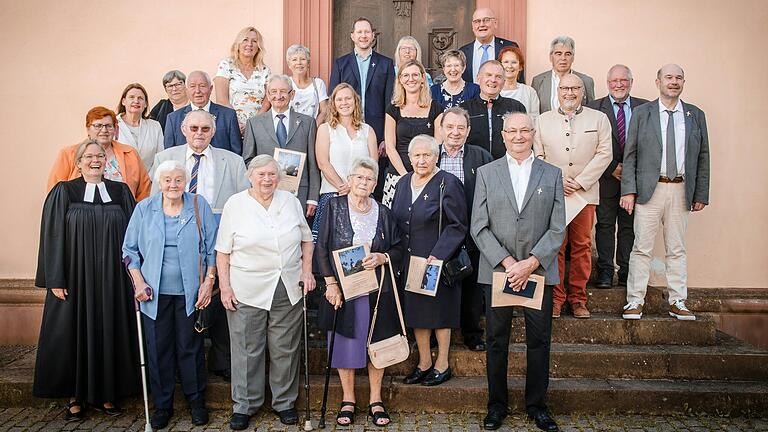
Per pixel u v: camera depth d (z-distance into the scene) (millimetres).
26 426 4359
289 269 4301
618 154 5379
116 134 5270
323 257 4309
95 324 4402
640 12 6152
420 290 4348
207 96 5156
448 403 4512
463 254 4348
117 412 4512
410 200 4473
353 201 4348
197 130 4586
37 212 6316
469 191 4719
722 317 5953
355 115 5125
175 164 4250
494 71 4996
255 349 4316
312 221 5273
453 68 5289
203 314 4285
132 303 4504
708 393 4473
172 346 4355
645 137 5059
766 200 6066
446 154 4785
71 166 4793
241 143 5273
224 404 4602
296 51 5566
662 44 6137
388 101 5656
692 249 6121
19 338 6121
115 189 4547
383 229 4348
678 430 4250
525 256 4195
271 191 4262
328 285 4281
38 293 6117
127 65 6367
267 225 4258
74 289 4414
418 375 4590
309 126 5180
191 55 6367
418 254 4410
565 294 5164
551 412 4520
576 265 5055
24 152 6328
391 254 4348
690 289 6070
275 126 5133
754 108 6059
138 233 4320
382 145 5531
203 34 6367
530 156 4262
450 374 4660
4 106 6328
